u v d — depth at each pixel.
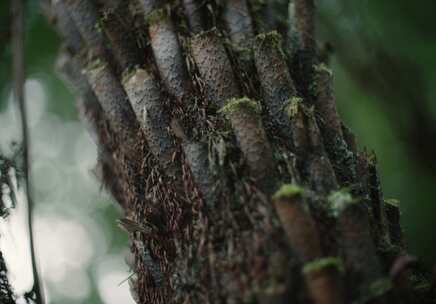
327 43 0.95
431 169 1.99
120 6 0.91
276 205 0.75
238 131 0.79
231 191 0.79
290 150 0.81
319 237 0.75
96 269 2.80
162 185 0.84
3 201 0.92
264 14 0.91
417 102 1.92
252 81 0.84
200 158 0.80
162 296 0.83
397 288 0.74
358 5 1.78
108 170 0.96
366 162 0.84
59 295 2.76
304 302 0.73
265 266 0.74
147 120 0.84
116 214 2.65
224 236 0.77
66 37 0.98
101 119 0.96
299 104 0.81
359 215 0.75
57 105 2.46
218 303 0.76
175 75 0.85
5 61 1.22
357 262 0.75
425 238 2.14
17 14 1.07
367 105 2.21
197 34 0.85
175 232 0.81
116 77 0.90
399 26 1.94
